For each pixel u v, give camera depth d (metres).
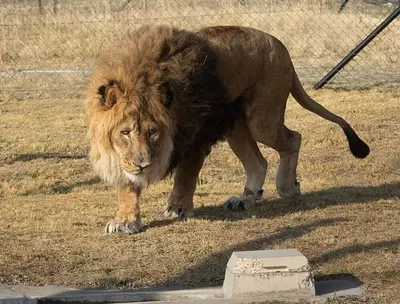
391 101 16.08
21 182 11.26
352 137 10.55
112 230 8.74
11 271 7.68
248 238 8.55
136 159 8.23
